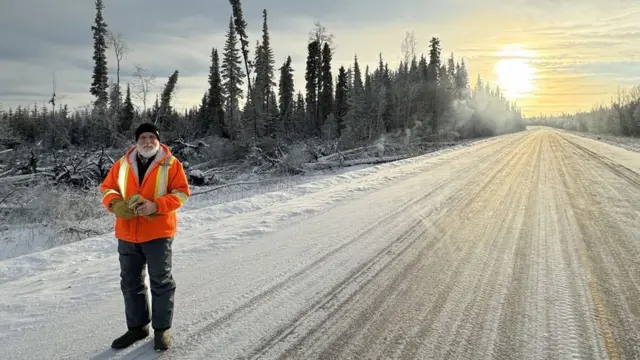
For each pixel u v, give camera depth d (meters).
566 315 3.61
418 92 51.06
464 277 4.55
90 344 3.31
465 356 2.98
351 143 33.00
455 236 6.23
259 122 37.50
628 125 66.69
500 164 17.09
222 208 9.81
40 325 3.71
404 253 5.44
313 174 24.06
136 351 3.16
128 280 3.29
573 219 7.21
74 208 12.20
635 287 4.22
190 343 3.24
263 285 4.44
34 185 16.03
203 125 46.53
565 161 18.31
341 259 5.25
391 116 47.66
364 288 4.29
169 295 3.19
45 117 44.97
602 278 4.48
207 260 5.41
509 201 8.92
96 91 38.38
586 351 3.03
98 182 17.80
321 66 49.16
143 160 3.33
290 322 3.56
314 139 37.06
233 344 3.21
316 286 4.37
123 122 27.03
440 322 3.51
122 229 3.21
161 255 3.20
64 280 5.11
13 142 30.89
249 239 6.41
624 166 16.00
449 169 15.45
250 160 28.09
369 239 6.14
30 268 6.31
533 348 3.08
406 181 12.35
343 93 49.19
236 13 35.38
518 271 4.72
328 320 3.58
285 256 5.45
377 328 3.42
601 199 9.03
